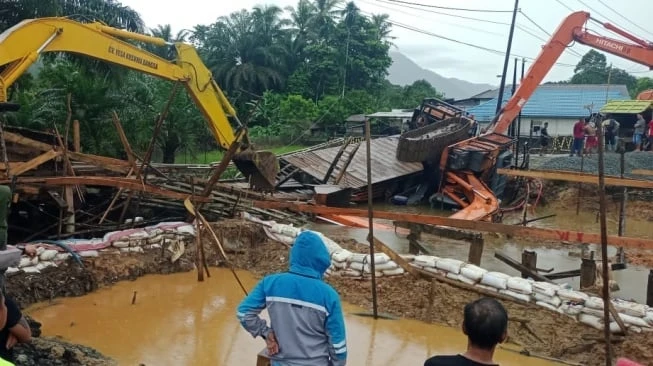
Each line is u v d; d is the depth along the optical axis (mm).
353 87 56688
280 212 16859
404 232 16250
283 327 4102
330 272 11070
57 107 22172
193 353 7859
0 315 3830
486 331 3215
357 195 22609
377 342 8516
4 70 10320
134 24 23656
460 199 21906
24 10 19938
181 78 13812
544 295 9062
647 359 7742
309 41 57000
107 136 23266
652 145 28547
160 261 11664
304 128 43000
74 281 10133
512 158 24938
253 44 54500
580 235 9594
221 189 15070
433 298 9539
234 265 12336
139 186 11062
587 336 8258
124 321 8977
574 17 23625
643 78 63219
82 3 22266
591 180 12914
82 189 13016
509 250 14742
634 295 10984
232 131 15336
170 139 27719
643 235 18078
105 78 23391
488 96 50625
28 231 11695
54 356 6676
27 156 12000
